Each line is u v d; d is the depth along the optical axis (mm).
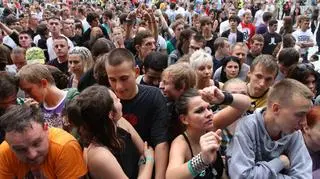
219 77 5480
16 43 8734
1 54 4652
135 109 2859
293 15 21547
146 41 5543
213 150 2219
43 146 2084
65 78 4242
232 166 2412
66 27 9133
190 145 2541
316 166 2697
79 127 2295
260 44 7086
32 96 3178
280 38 9320
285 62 4684
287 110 2312
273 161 2400
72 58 4953
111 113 2295
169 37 9188
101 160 2211
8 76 2932
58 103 3248
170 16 17031
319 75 4219
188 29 6672
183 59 4797
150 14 7461
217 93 2568
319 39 13156
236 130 2506
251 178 2336
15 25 9844
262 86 3764
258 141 2439
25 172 2193
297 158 2439
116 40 6793
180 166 2299
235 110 2686
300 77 3988
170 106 2891
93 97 2252
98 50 5070
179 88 2893
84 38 9352
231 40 9859
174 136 2762
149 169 2613
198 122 2502
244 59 5781
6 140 2043
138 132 2865
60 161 2143
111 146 2311
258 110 2510
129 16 7891
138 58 5668
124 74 2775
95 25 9484
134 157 2613
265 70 3764
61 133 2242
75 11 13945
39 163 2139
